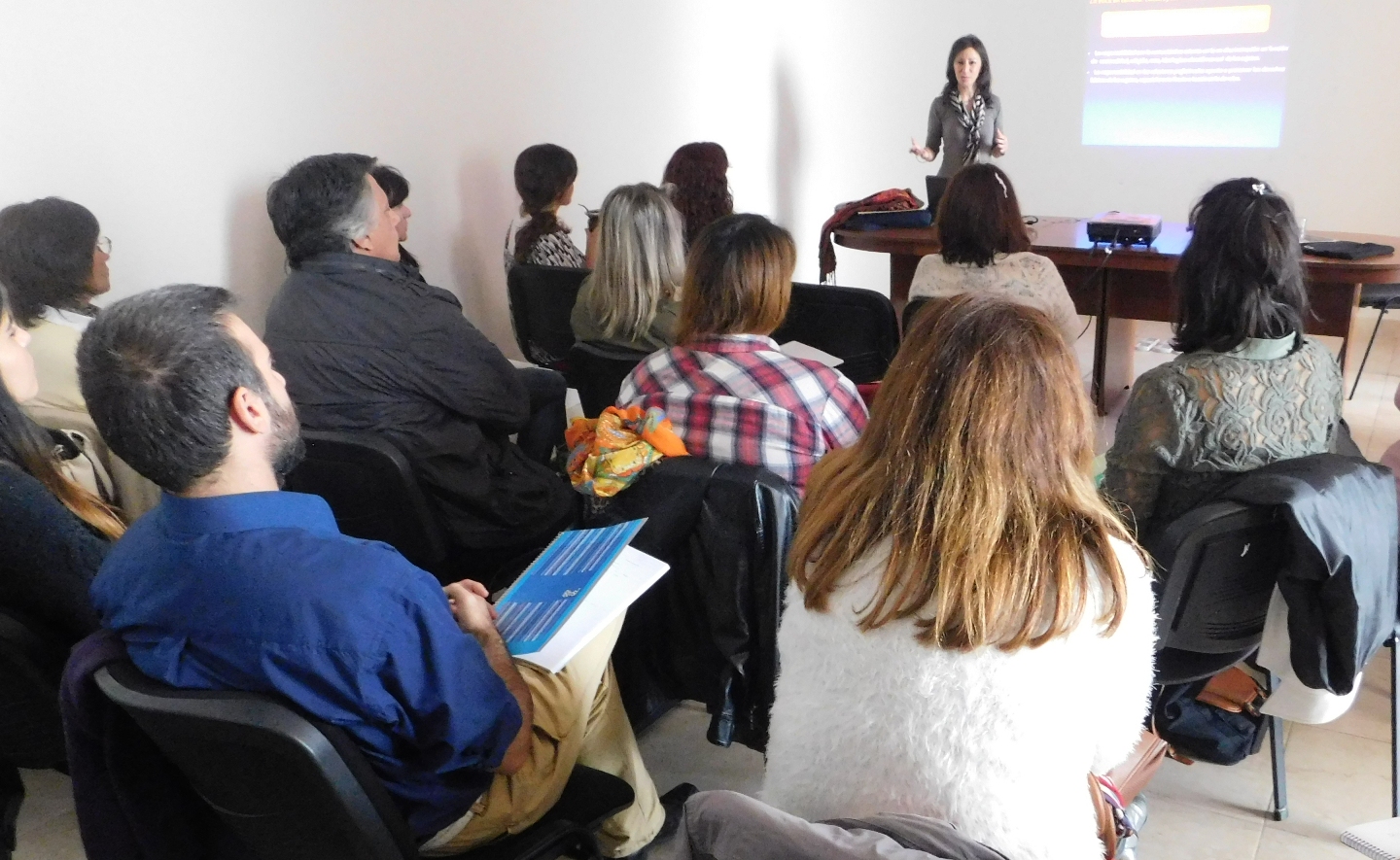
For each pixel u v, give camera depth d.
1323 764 2.03
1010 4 5.54
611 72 4.24
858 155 6.14
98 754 1.10
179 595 1.03
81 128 2.32
